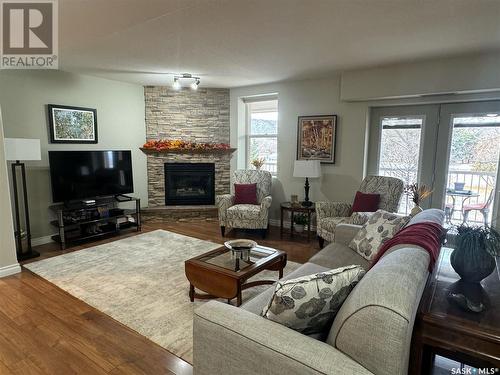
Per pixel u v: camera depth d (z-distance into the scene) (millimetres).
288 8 2361
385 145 4574
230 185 5973
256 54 3572
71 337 2279
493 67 3496
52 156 4227
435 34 2908
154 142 5555
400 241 1850
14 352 2115
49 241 4496
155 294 2926
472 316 1359
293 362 1123
